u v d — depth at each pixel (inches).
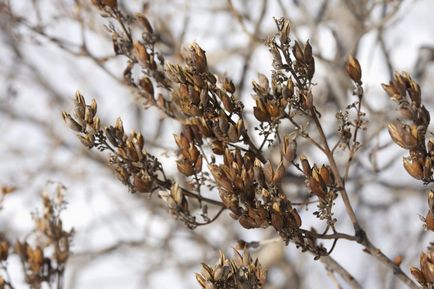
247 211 103.5
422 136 102.3
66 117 111.0
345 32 215.9
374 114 199.6
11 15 198.5
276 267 282.5
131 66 136.2
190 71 109.4
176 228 281.9
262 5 218.2
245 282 98.4
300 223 105.0
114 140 112.1
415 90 102.8
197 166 112.9
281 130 218.2
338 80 214.7
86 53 187.5
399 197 290.2
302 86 108.1
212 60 260.2
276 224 103.1
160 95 134.6
